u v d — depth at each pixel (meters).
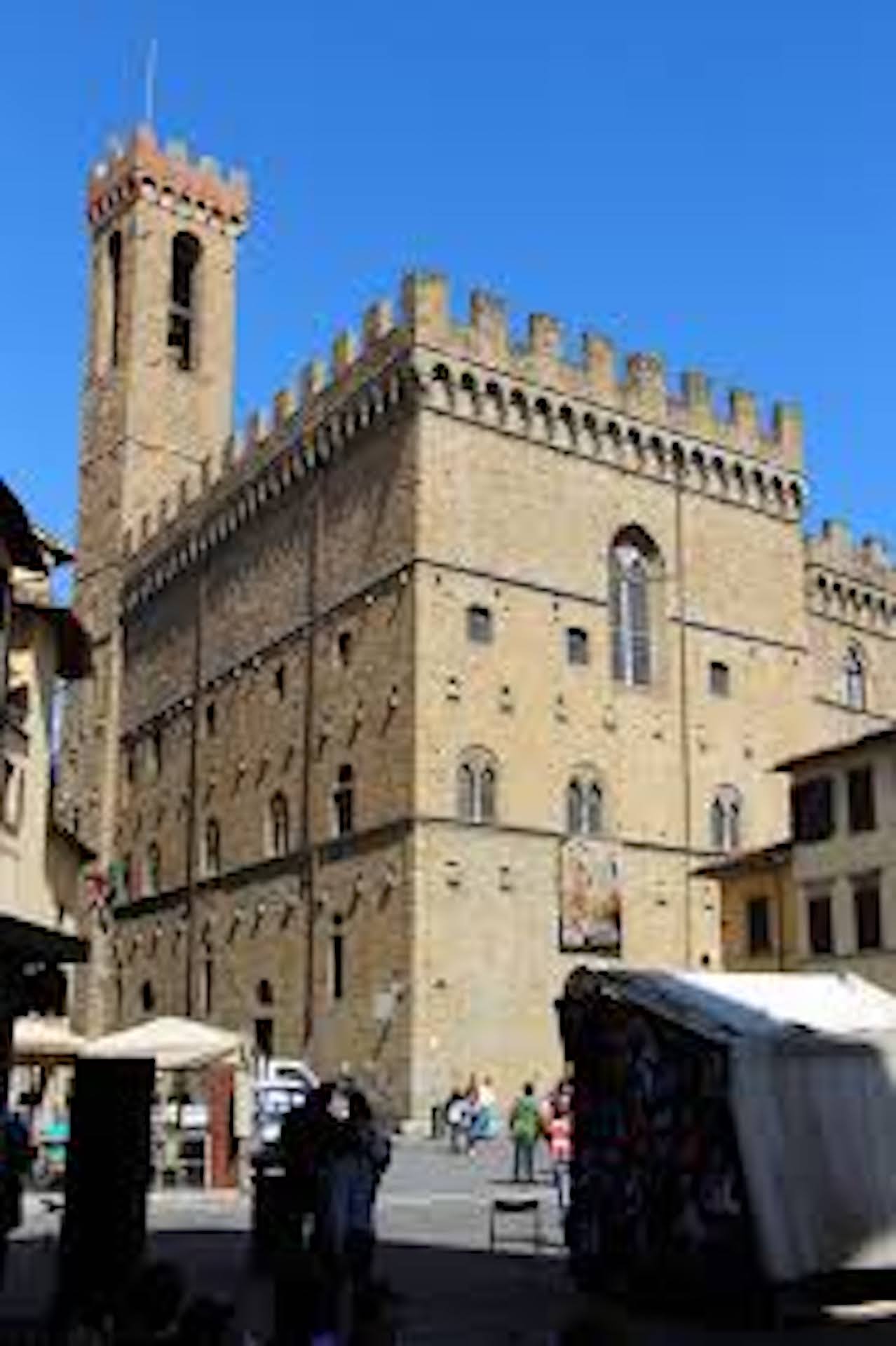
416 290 65.44
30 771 37.72
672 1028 21.48
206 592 81.38
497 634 64.56
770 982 22.81
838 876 57.22
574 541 67.56
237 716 76.38
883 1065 21.27
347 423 69.38
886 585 82.12
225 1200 36.84
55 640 39.38
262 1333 18.28
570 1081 24.52
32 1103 46.41
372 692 65.19
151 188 94.88
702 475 72.25
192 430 93.94
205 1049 38.91
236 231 98.12
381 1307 17.36
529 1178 40.94
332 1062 63.38
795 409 76.06
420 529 63.50
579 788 65.31
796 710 72.88
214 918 75.19
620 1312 20.97
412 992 59.31
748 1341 18.78
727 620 71.62
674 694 69.06
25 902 37.25
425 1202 36.25
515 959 61.75
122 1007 83.12
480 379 66.06
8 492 27.44
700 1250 20.58
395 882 61.47
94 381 96.19
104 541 92.31
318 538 71.06
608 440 69.44
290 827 70.25
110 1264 17.61
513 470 66.50
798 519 75.25
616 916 64.75
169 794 82.25
